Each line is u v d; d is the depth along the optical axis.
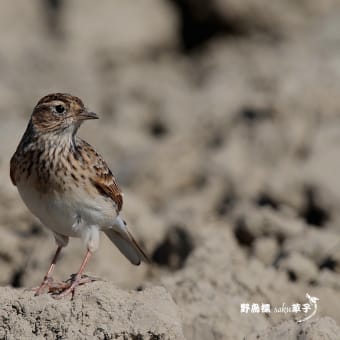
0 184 14.16
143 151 18.56
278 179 16.09
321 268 12.54
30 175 10.44
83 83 23.62
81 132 19.17
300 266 11.94
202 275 11.54
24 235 14.06
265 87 20.20
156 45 27.42
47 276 10.33
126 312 9.32
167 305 9.48
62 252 13.00
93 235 10.65
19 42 25.23
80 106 10.63
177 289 11.03
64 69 24.41
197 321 10.66
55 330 9.35
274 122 18.08
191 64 26.53
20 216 14.14
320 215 15.62
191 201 16.59
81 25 26.62
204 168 17.39
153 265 13.66
